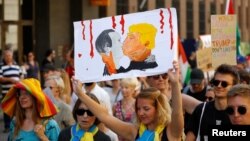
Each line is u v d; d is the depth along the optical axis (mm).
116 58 8742
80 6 38406
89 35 8992
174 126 7918
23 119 9750
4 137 21984
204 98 14188
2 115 26047
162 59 8367
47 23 37438
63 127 11984
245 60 24531
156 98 8055
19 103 9695
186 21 58562
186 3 58625
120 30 8727
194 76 14148
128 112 12742
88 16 38875
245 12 69125
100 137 8945
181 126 7902
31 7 37562
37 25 37594
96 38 8930
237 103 6691
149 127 8141
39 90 9656
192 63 26016
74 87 8945
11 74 23219
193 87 14227
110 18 8797
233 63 15367
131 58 8617
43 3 37469
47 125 9742
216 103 8531
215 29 15312
